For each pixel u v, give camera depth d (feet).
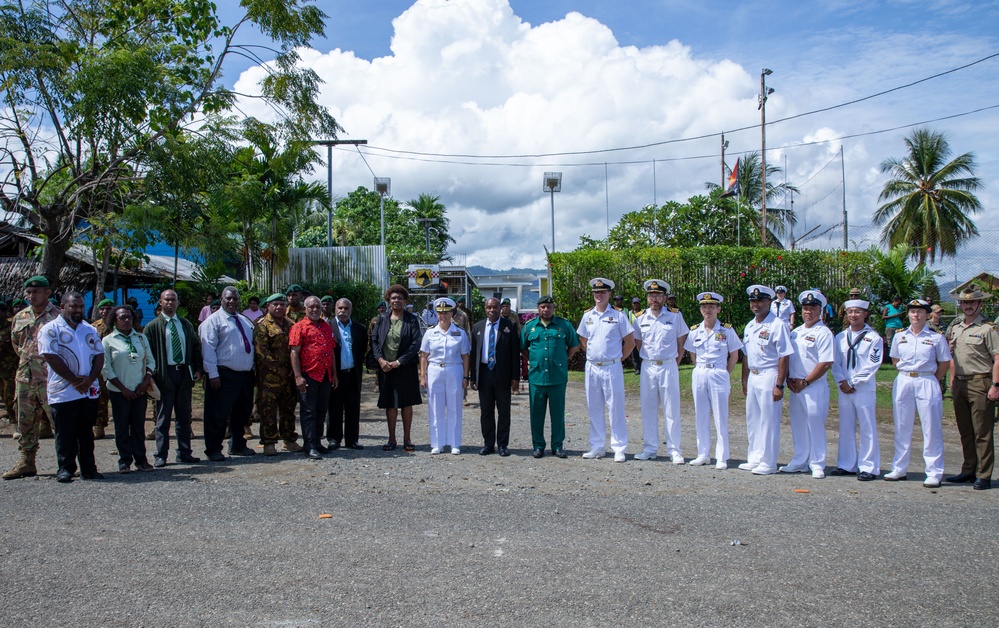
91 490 22.52
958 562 16.25
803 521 19.40
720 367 27.66
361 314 74.43
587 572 15.43
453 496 21.88
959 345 24.66
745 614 13.38
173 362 26.89
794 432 26.89
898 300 54.49
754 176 128.06
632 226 85.35
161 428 26.76
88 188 42.34
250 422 31.50
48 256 44.11
